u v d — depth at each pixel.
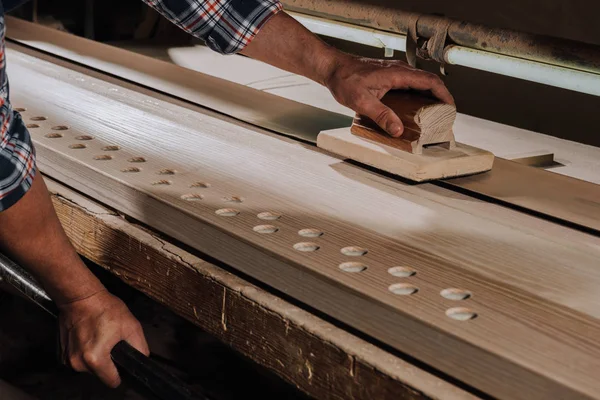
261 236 1.03
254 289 0.98
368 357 0.83
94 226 1.21
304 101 1.76
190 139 1.44
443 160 1.25
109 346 1.12
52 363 1.83
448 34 1.52
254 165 1.32
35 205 1.02
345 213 1.12
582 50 1.32
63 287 1.11
